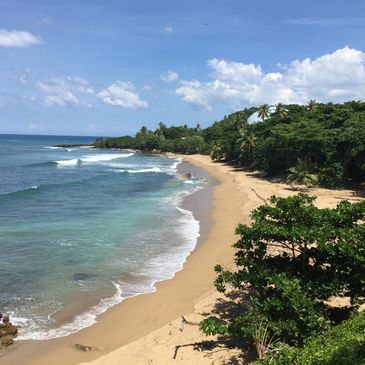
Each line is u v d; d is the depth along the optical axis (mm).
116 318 13641
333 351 8055
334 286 9844
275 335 9984
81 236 23656
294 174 44469
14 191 41375
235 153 76938
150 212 31109
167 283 16594
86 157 101000
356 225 10578
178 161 93562
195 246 21969
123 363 10547
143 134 155875
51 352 11688
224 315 12695
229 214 30000
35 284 16375
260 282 10625
